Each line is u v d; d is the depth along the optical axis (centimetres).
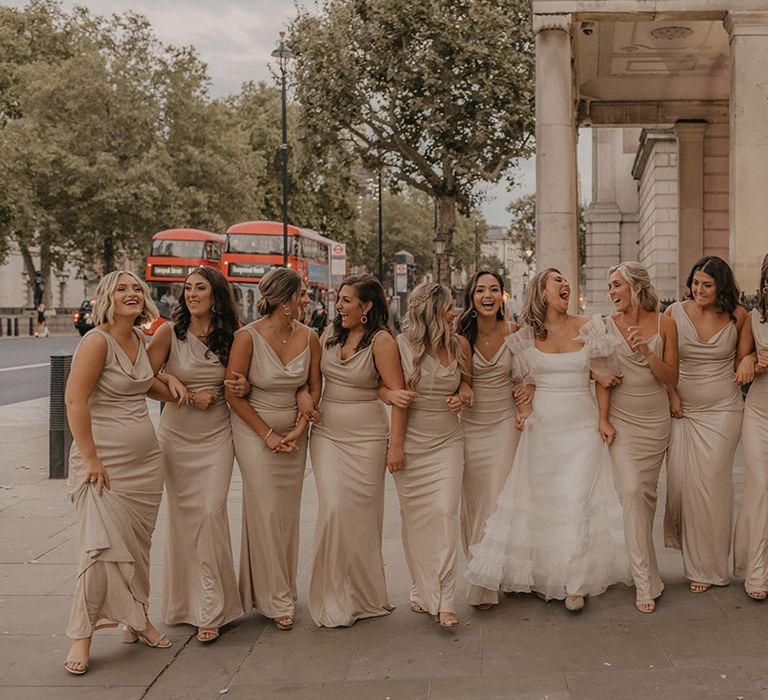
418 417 477
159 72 4378
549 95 1408
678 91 2122
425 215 7456
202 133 4453
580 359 498
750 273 1308
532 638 445
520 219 5512
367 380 475
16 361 2578
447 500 469
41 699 384
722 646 427
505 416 502
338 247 2786
